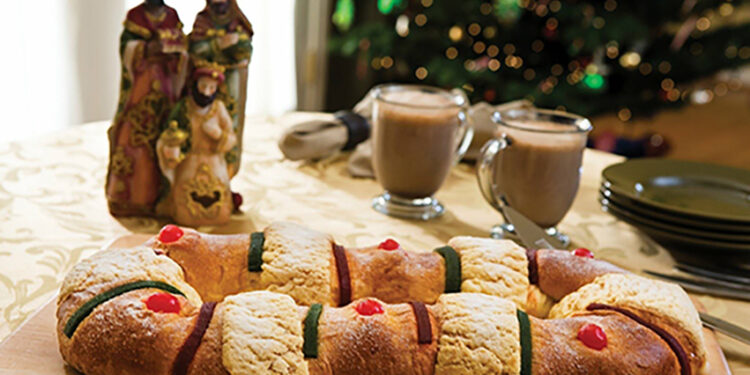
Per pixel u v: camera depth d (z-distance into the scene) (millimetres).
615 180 1179
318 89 3004
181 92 1116
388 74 2664
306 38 2852
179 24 1108
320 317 894
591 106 2404
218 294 957
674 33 2488
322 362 876
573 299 960
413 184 1188
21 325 930
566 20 2289
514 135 1140
